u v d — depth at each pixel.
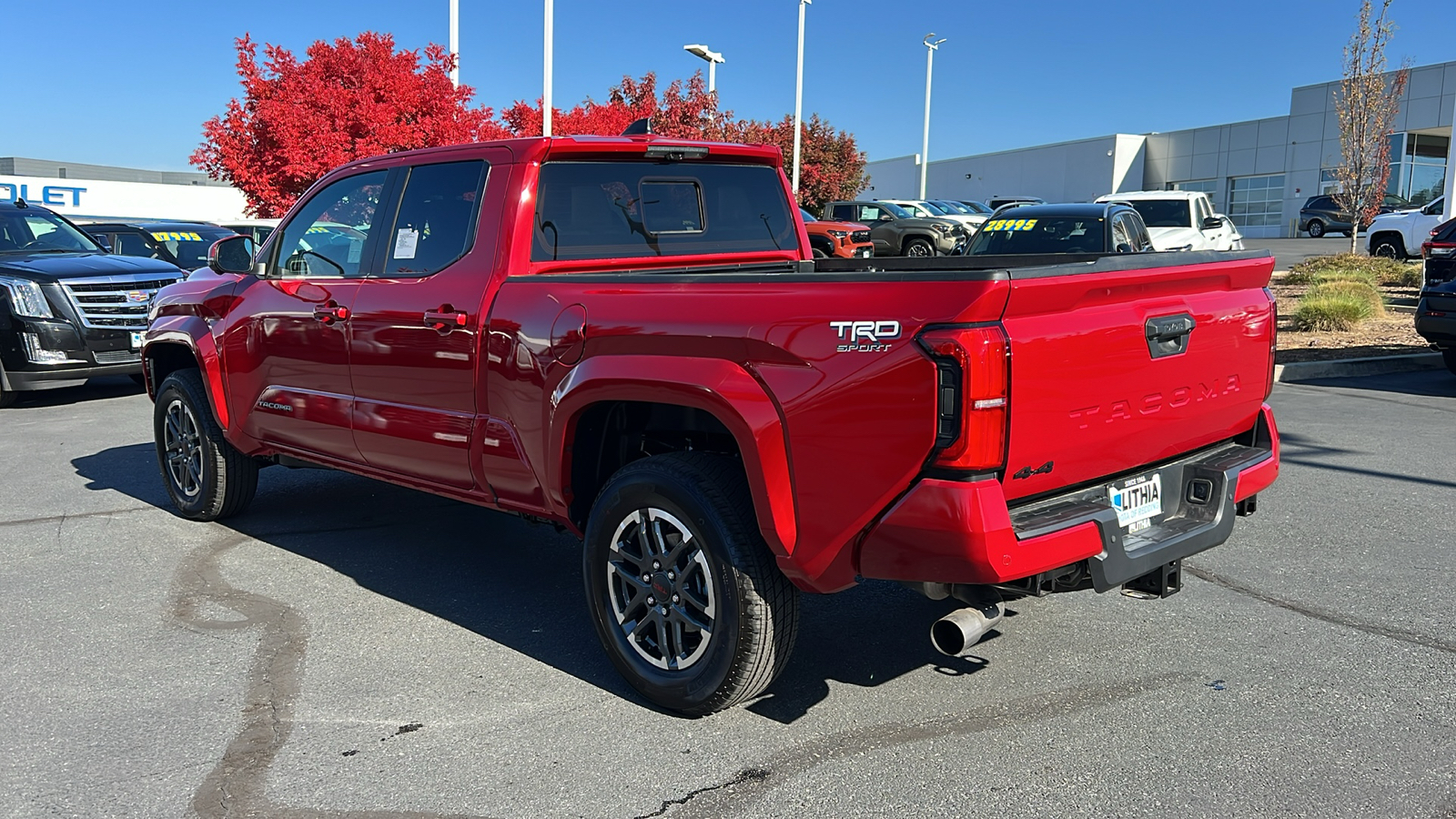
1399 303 17.69
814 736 3.55
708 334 3.42
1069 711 3.71
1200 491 3.73
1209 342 3.69
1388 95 28.14
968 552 2.96
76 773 3.36
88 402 11.05
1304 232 41.50
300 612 4.77
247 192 17.80
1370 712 3.67
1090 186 56.81
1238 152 50.81
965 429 2.89
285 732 3.62
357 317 4.84
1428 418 8.96
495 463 4.27
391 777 3.31
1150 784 3.21
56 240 11.88
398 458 4.79
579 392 3.77
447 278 4.46
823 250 23.45
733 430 3.35
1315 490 6.59
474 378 4.30
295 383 5.32
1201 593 4.85
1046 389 3.04
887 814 3.06
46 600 4.93
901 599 4.86
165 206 45.97
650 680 3.74
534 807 3.14
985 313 2.87
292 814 3.11
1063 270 3.05
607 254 4.57
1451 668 4.02
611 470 4.14
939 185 67.94
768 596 3.45
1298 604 4.70
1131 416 3.38
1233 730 3.54
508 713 3.76
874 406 3.04
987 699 3.81
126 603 4.89
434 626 4.60
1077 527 3.15
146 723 3.69
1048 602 4.80
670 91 27.94
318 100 16.84
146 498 6.87
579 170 4.48
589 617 4.71
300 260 5.38
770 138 35.69
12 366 10.43
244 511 6.45
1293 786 3.19
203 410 5.98
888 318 3.01
